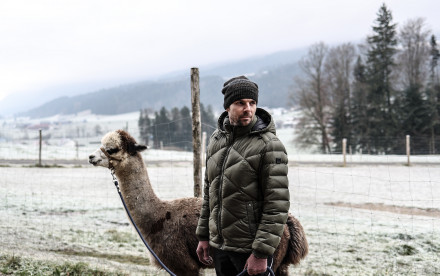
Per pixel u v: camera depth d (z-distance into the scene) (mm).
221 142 2961
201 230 3266
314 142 41875
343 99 43000
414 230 9000
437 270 6258
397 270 6258
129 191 4648
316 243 7961
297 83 43812
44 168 20891
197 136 6305
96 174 19281
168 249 4473
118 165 4633
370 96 42750
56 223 9266
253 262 2654
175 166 22609
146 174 4773
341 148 42438
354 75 45188
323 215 11094
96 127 61750
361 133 42344
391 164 24359
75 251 6957
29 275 4832
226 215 2805
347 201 13430
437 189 15586
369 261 6781
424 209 11953
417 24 42375
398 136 41219
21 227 8398
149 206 4629
